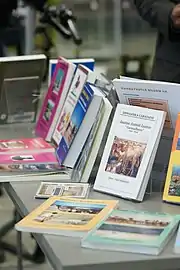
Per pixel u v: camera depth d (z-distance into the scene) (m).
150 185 1.74
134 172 1.70
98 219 1.49
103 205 1.61
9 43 3.63
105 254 1.30
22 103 2.57
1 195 3.89
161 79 2.75
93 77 2.03
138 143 1.73
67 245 1.35
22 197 1.71
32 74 2.54
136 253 1.31
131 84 1.77
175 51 2.69
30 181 1.87
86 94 1.93
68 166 1.94
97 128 1.84
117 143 1.77
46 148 2.12
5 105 2.54
